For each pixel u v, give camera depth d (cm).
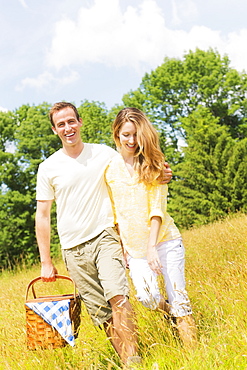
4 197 3019
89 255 369
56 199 382
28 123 3169
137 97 3397
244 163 2356
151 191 374
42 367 348
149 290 362
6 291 798
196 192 2494
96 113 3222
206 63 3406
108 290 351
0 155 3098
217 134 2670
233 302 361
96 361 352
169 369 295
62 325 361
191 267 557
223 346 295
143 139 367
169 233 374
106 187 384
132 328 347
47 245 390
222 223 1085
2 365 357
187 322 346
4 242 2964
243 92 3397
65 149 385
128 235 373
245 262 454
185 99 3388
